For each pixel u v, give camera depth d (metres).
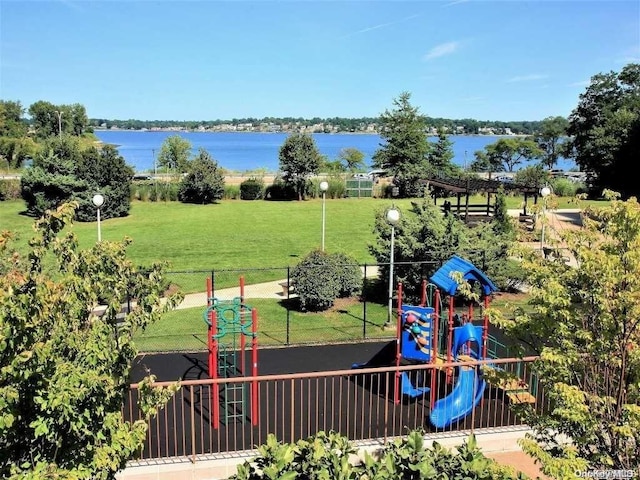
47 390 4.00
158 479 7.20
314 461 4.94
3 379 3.76
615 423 4.86
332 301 15.22
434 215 15.88
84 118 104.88
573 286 5.23
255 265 20.66
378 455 7.69
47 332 4.29
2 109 79.56
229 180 44.62
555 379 5.22
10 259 4.80
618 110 49.16
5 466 4.09
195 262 21.05
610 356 4.93
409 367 7.86
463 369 9.10
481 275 9.77
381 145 43.56
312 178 40.72
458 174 44.94
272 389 10.16
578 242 5.31
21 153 56.22
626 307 4.70
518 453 8.05
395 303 15.54
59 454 4.38
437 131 48.22
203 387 10.20
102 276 4.98
